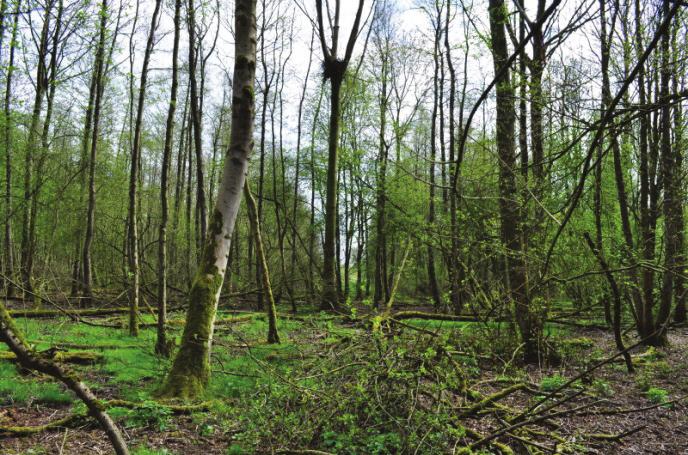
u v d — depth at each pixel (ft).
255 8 24.75
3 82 51.96
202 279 23.54
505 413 19.94
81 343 33.55
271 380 19.31
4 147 53.88
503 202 28.96
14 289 60.75
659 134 37.68
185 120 90.48
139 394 21.26
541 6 22.24
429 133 92.27
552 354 30.89
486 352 30.14
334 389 17.40
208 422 18.86
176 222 86.84
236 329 44.14
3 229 69.62
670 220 37.09
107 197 80.89
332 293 59.16
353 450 15.42
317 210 93.25
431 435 15.53
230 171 24.26
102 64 57.98
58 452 15.58
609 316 38.45
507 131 28.19
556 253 28.89
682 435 19.04
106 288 77.10
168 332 41.42
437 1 60.85
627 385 26.09
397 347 18.62
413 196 67.77
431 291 73.51
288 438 16.38
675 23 26.00
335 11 58.70
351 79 73.77
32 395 21.03
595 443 18.02
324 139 86.28
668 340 37.88
